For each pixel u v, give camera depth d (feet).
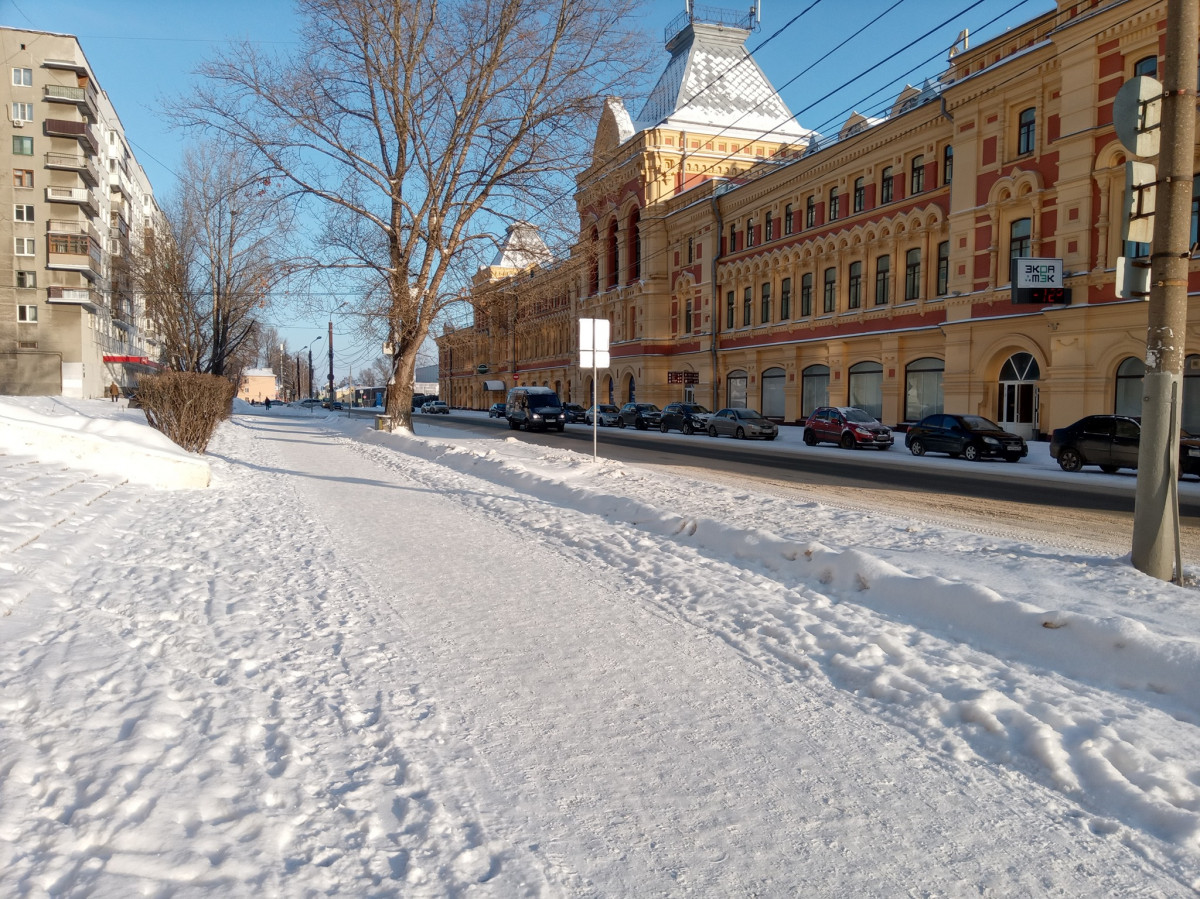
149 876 8.02
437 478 50.26
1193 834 9.77
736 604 19.77
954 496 45.57
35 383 191.42
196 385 55.52
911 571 21.65
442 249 83.35
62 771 10.03
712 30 170.40
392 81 79.66
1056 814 10.48
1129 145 21.25
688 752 12.08
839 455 79.61
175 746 11.01
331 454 71.20
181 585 20.63
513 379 242.99
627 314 173.68
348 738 12.13
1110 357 77.61
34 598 17.67
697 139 161.99
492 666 15.66
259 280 84.02
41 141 184.96
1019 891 8.86
